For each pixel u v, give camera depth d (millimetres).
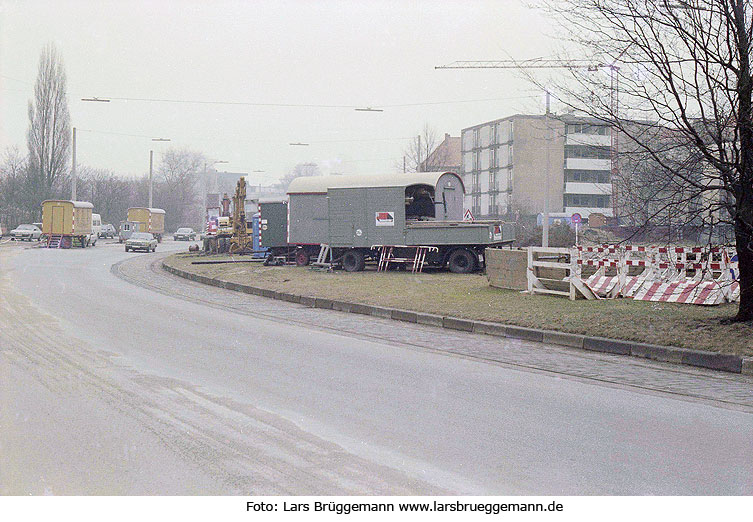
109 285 25047
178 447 6406
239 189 44062
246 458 6129
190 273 29438
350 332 14602
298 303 20422
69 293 21562
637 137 12984
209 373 9789
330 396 8555
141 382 9062
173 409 7734
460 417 7664
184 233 93438
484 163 86188
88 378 9242
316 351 12016
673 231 13133
